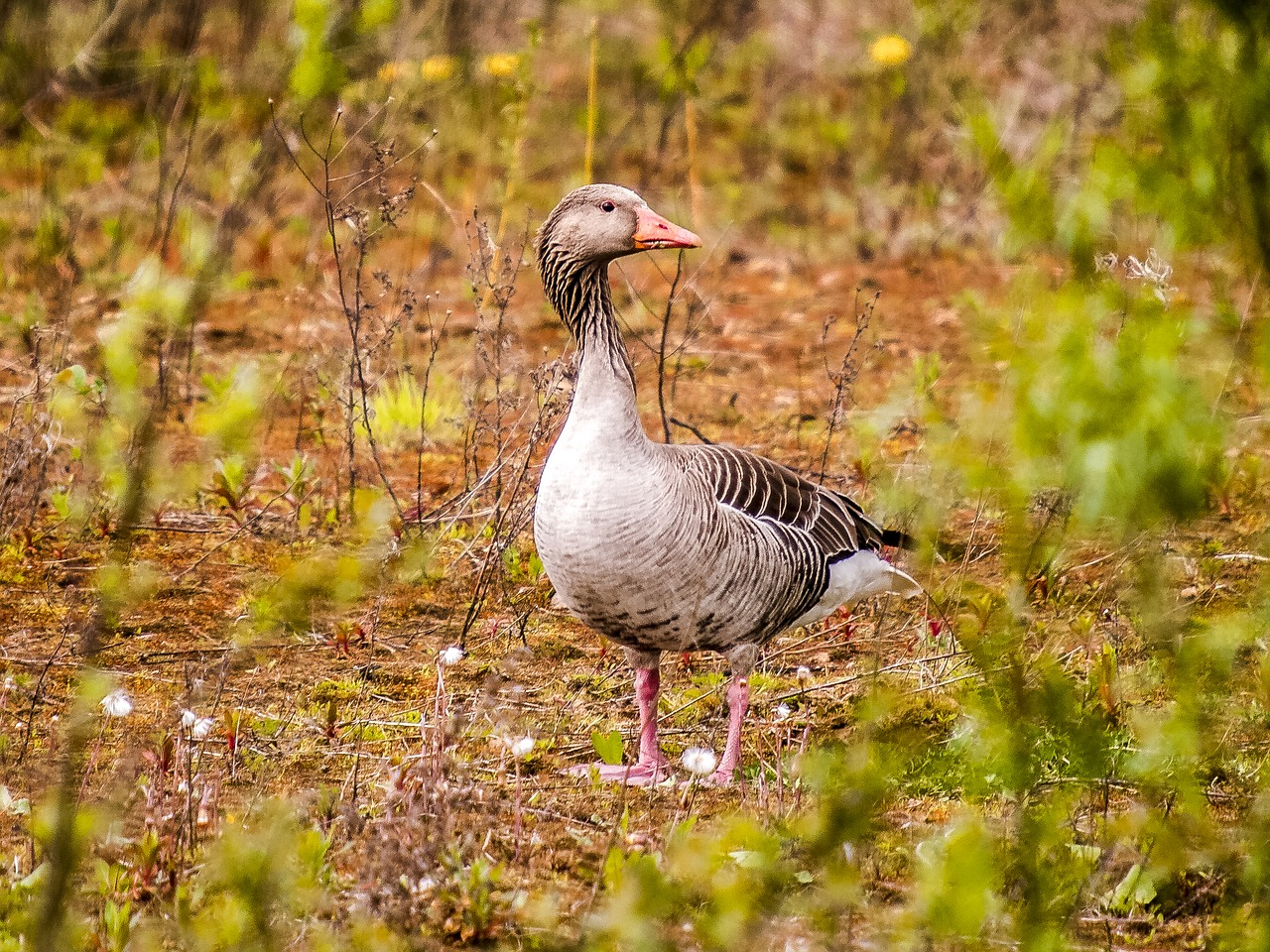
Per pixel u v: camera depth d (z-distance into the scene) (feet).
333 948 23.82
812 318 70.85
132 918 25.48
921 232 79.56
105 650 39.22
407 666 39.17
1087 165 19.24
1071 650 36.29
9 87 79.51
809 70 93.35
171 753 29.40
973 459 18.03
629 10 89.97
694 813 31.04
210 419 26.96
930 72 81.97
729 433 56.95
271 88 55.36
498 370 48.06
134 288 33.40
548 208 78.79
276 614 20.81
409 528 45.52
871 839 27.17
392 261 74.54
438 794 27.14
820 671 39.52
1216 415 16.63
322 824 29.50
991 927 23.25
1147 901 27.04
